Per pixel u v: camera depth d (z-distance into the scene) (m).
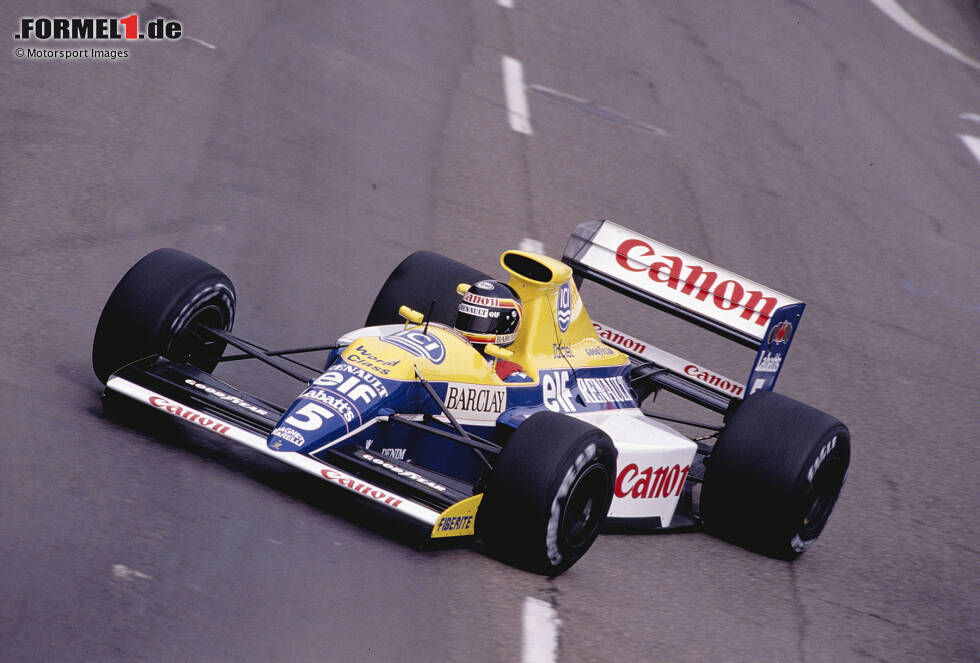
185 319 23.38
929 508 31.16
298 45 60.19
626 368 27.80
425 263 28.56
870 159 68.88
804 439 24.92
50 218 34.34
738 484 25.03
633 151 58.88
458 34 70.81
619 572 22.64
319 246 38.03
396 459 21.72
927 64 92.75
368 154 48.41
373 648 17.28
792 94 77.06
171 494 20.47
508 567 21.20
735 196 56.41
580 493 21.38
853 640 22.28
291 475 22.81
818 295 47.25
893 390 39.91
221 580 18.06
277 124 48.91
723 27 88.88
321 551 19.83
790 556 25.61
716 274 27.88
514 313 24.11
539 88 64.81
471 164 50.72
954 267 55.28
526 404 24.62
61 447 21.17
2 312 27.34
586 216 48.19
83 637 15.77
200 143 44.47
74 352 26.20
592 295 41.84
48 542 17.91
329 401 21.30
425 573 20.06
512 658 18.03
